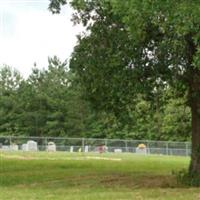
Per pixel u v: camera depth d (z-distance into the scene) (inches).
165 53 824.9
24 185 919.0
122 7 654.5
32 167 1316.4
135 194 741.3
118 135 2994.6
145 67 851.4
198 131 916.6
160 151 2583.7
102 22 861.8
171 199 682.8
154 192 769.6
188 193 756.0
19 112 3294.8
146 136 2896.2
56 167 1325.0
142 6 644.7
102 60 870.4
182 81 872.9
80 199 684.1
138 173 1138.7
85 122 3154.5
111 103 973.2
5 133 3289.9
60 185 912.9
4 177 1059.9
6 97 3358.8
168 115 2613.2
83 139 2620.6
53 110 3245.6
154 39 817.5
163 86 918.4
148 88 883.4
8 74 3575.3
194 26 639.1
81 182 957.8
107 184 920.9
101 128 3063.5
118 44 840.9
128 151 2628.0
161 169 1317.7
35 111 3257.9
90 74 895.1
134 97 938.1
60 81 3378.4
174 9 625.0
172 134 2778.1
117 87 882.8
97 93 940.0
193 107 918.4
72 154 2166.6
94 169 1264.8
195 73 845.8
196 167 907.4
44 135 3228.3
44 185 916.0
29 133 3245.6
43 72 3449.8
